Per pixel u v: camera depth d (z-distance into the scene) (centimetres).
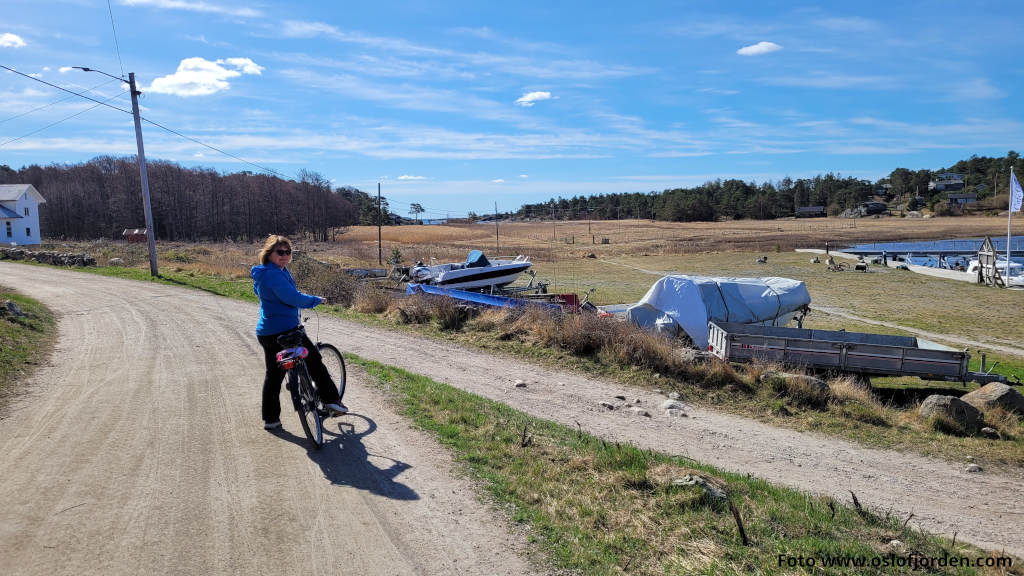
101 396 634
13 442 490
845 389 1045
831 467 711
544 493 440
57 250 3678
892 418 942
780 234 9862
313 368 524
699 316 1463
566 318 1251
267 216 10188
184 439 512
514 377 993
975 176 19350
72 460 457
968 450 799
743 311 1490
